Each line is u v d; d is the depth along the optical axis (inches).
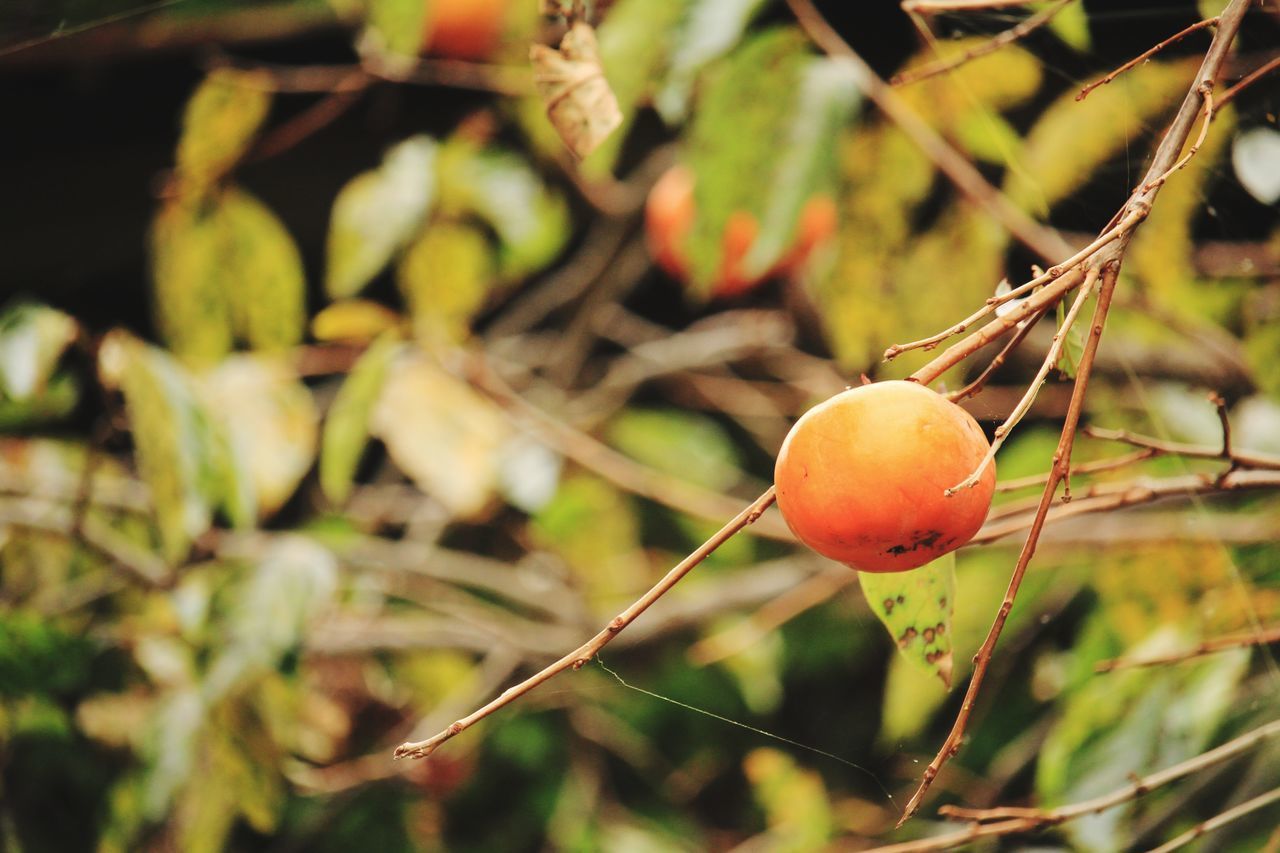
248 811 94.7
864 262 84.3
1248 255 81.2
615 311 146.6
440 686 120.5
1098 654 90.0
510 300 165.2
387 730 122.2
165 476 83.4
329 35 123.3
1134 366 99.3
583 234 161.3
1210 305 85.6
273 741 94.3
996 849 92.0
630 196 123.3
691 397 148.4
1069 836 77.4
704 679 141.5
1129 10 67.1
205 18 106.8
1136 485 66.6
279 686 95.3
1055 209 73.6
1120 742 76.9
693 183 74.3
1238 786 81.9
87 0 64.5
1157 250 80.0
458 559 122.2
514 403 103.7
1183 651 77.7
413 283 110.8
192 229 98.7
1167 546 86.1
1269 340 82.7
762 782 118.9
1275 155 69.2
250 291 102.0
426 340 106.6
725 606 106.7
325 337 108.6
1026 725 124.0
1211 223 77.5
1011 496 99.7
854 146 81.7
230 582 93.3
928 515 56.3
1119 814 73.8
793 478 56.8
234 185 98.7
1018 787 119.9
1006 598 56.6
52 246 145.0
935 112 79.6
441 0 96.5
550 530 125.1
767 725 144.9
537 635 115.0
